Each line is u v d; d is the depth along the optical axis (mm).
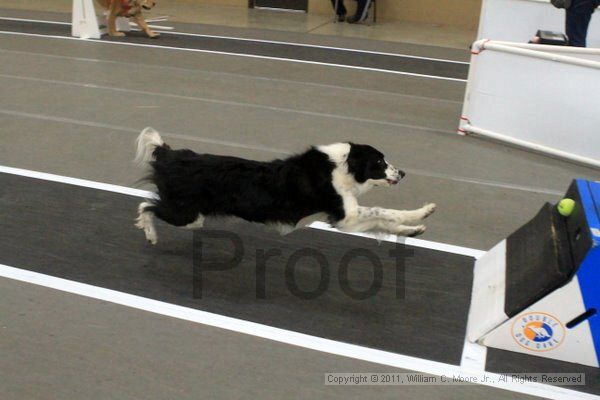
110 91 8023
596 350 3375
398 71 9711
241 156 6152
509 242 4117
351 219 4016
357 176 3945
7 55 9578
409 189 5602
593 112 6090
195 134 6676
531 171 6141
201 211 4059
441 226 4957
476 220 5090
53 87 8078
